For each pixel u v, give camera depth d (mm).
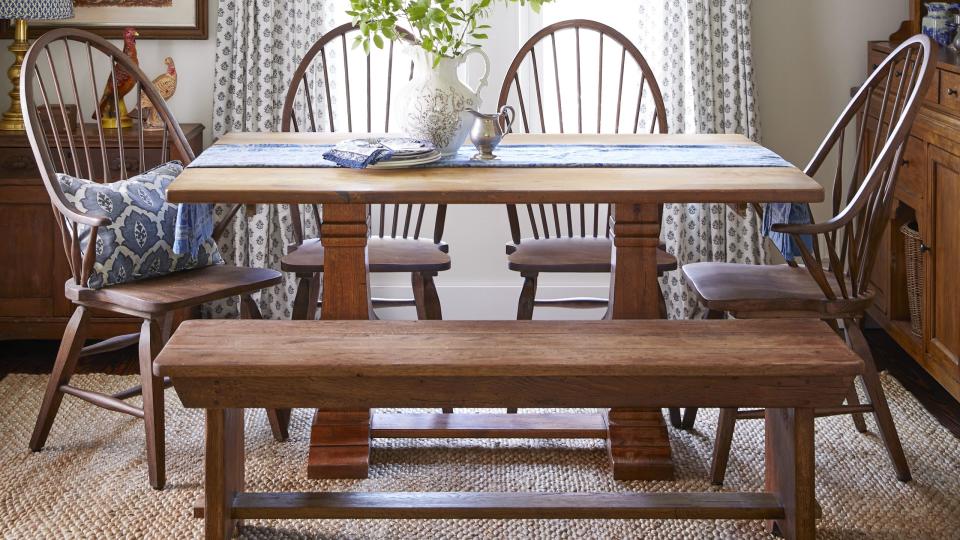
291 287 4418
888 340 4359
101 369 4031
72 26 4355
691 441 3414
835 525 2895
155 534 2844
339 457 3146
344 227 3047
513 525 2893
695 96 4316
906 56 3195
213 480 2578
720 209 4355
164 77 4191
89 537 2826
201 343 2586
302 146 3379
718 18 4324
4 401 3727
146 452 3350
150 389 3061
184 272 3355
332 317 3094
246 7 4270
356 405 2527
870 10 4504
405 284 4613
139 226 3244
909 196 3861
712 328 2711
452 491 2947
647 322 2764
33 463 3260
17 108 4078
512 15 4422
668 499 2680
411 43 3518
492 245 4578
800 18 4504
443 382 2502
